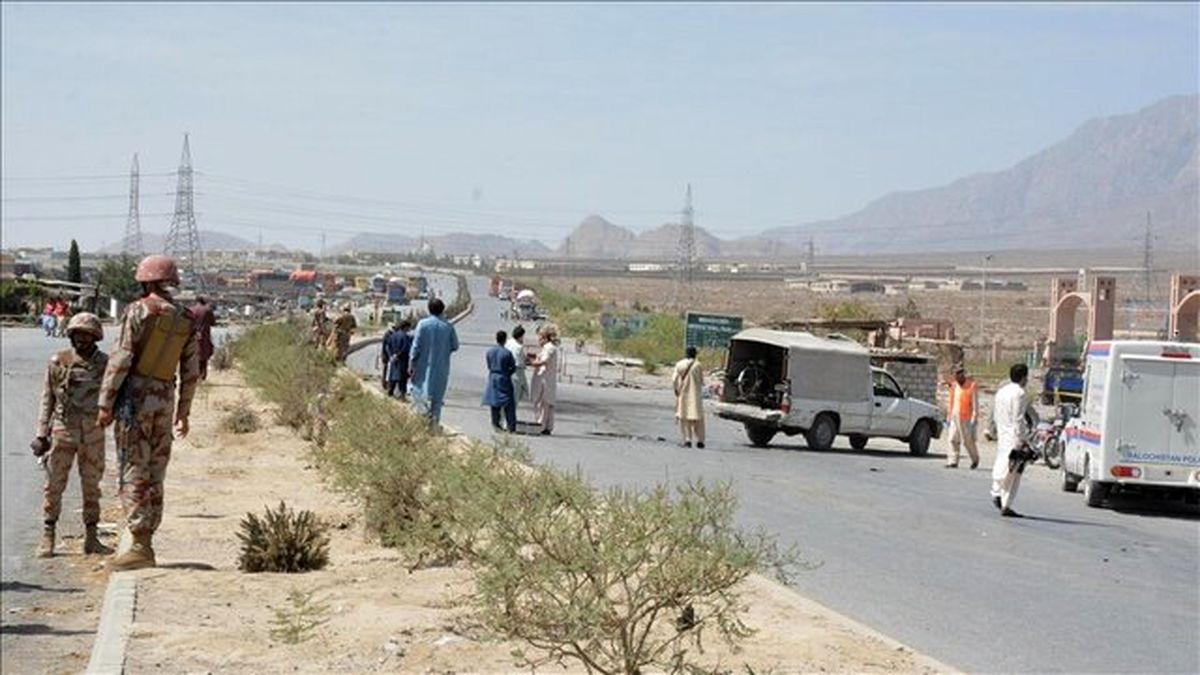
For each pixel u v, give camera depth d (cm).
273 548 1217
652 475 2258
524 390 3183
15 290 9138
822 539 1652
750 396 3238
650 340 8012
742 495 2072
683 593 748
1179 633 1162
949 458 2917
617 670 757
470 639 943
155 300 1221
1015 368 2038
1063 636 1128
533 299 13438
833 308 7444
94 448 1410
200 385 3334
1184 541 1845
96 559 1380
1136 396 2236
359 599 1086
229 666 877
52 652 1012
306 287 17975
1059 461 3044
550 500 755
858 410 3228
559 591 745
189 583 1150
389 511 1378
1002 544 1702
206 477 1938
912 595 1295
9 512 1736
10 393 3575
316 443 2159
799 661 917
